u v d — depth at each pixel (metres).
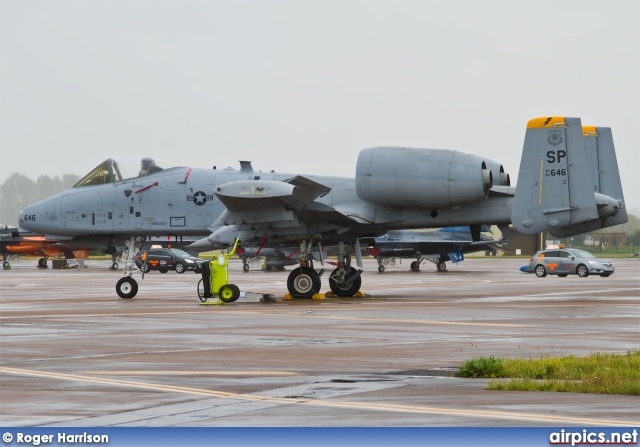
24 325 41.19
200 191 61.19
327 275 115.38
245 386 23.05
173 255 128.38
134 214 62.09
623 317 44.19
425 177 56.66
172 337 35.75
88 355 29.97
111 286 85.75
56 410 19.72
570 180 53.59
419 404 20.12
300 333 37.09
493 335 35.88
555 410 19.23
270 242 58.41
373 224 58.78
